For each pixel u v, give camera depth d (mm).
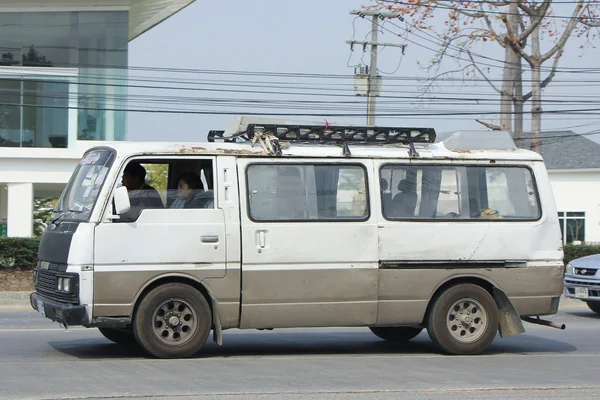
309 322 15680
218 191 15289
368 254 15914
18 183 46156
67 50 47094
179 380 12859
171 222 14953
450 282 16531
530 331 22062
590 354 17438
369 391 12203
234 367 14344
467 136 17047
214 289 15117
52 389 11930
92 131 47094
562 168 71500
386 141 16703
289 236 15508
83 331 19766
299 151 15852
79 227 14602
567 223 70062
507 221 16719
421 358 16094
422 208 16359
